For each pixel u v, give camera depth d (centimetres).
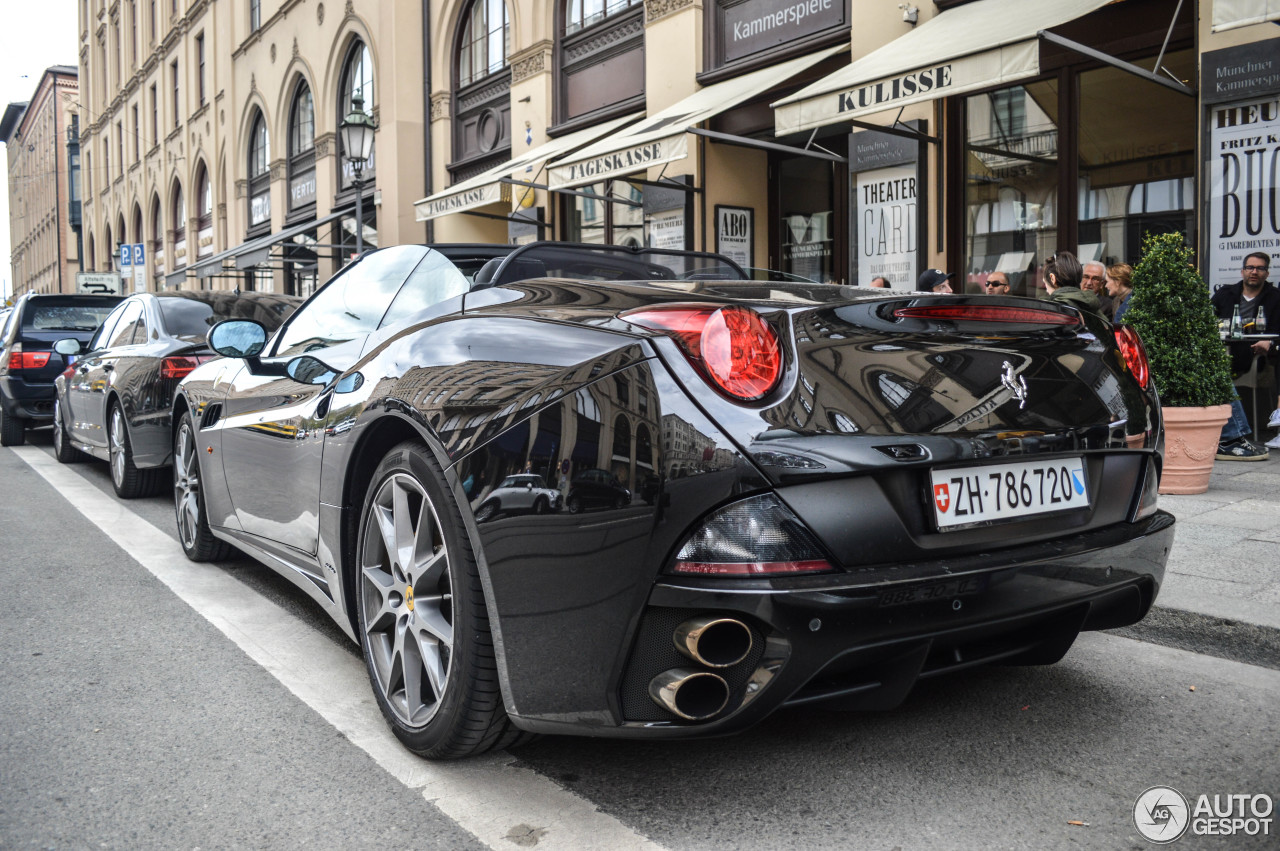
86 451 783
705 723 189
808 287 247
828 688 196
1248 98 680
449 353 242
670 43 1210
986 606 199
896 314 214
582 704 199
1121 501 237
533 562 203
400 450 245
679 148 890
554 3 1450
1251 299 686
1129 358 252
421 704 243
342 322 337
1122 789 223
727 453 184
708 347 190
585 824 208
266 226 2552
